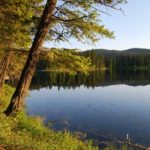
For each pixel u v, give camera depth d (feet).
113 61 526.98
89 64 39.81
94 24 36.99
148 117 93.40
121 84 239.50
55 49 39.70
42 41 36.76
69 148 32.73
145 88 204.44
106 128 77.30
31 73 37.04
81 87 204.64
